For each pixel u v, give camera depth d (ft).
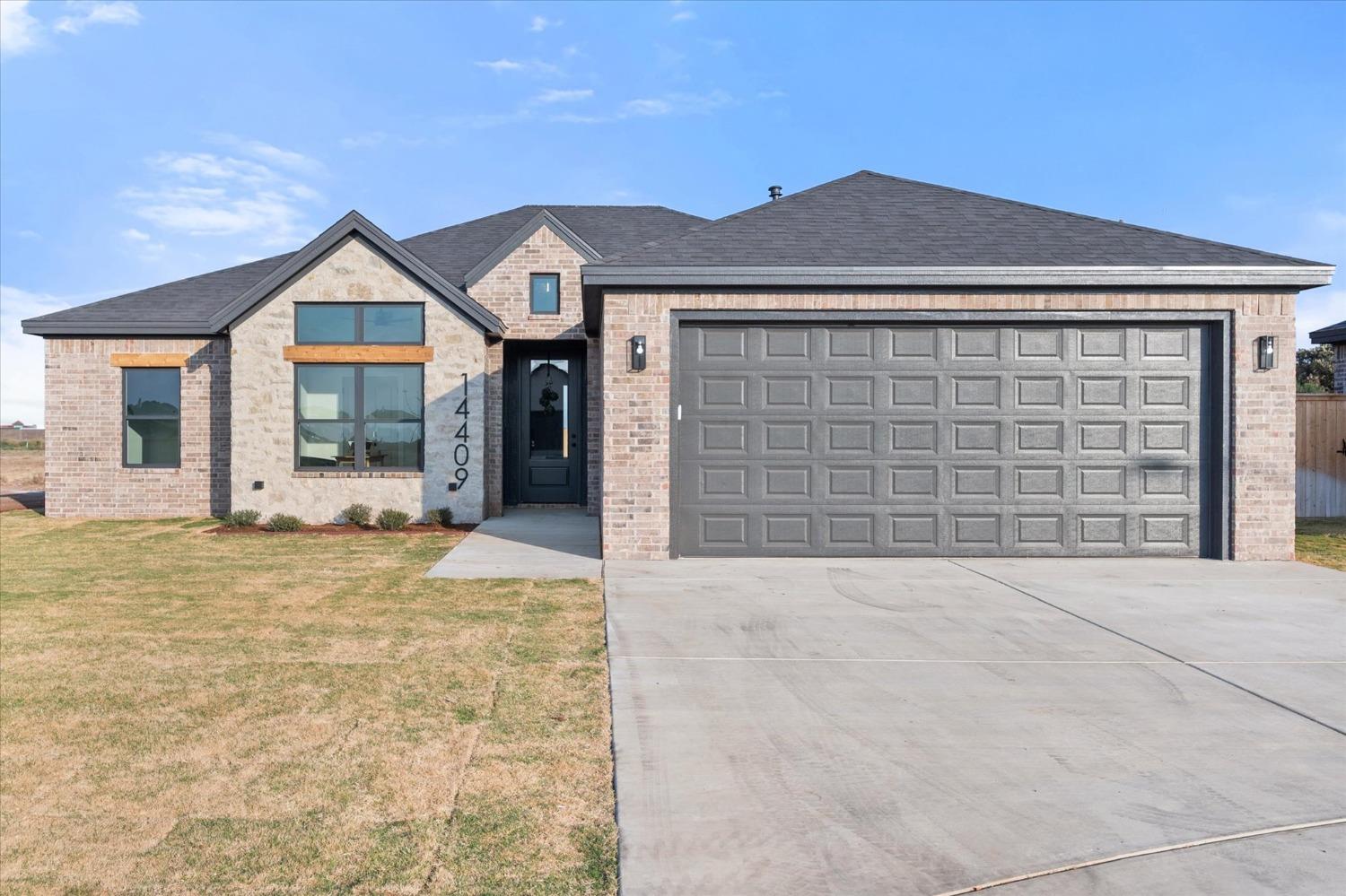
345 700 15.85
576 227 58.18
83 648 19.48
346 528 41.98
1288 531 32.30
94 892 9.41
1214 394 32.60
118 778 12.40
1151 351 32.71
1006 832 10.80
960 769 12.85
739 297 32.19
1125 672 17.97
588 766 12.92
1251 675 17.76
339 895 9.34
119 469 48.26
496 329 44.39
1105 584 27.48
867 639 20.54
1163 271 31.40
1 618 22.52
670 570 29.91
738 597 25.21
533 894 9.38
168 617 22.59
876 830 10.86
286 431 43.37
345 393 44.14
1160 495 32.78
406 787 12.15
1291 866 10.00
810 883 9.55
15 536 39.47
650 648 19.62
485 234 58.75
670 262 31.76
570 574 29.12
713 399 32.63
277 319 43.32
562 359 52.16
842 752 13.50
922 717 15.16
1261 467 32.32
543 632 20.99
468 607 23.85
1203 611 23.70
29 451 127.34
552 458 52.06
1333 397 48.08
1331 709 15.64
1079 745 13.85
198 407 48.26
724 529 32.68
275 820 11.14
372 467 44.27
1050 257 32.22
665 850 10.28
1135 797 11.87
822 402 32.65
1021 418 32.68
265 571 29.78
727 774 12.59
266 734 14.14
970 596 25.61
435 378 43.73
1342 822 11.16
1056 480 32.73
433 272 43.19
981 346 32.71
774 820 11.12
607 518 32.32
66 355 48.19
